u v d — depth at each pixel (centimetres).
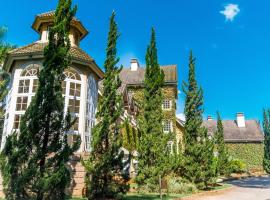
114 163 1441
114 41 1627
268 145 5803
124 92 3170
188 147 2423
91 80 1991
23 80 1798
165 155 1939
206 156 2395
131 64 4559
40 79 1048
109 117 1501
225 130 6688
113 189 1398
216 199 1908
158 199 1586
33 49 1850
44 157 991
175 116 4066
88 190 1404
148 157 1906
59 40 1114
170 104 4034
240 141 6281
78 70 1861
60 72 1086
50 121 1027
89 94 1923
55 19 1142
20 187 935
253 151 6134
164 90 4103
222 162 3931
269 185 3158
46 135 1005
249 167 6053
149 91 2056
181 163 2377
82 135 1753
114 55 1609
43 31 2048
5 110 1934
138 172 1902
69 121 1059
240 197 2075
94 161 1435
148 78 2088
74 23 2066
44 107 1018
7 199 987
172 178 2278
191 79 2559
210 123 7081
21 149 978
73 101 1859
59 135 1025
